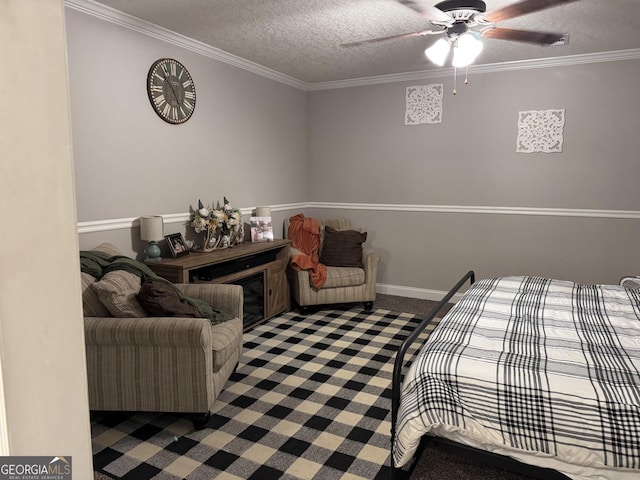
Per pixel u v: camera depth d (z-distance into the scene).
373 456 2.33
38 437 0.54
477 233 4.98
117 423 2.63
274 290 4.50
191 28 3.51
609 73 4.24
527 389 1.82
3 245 0.49
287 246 4.72
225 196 4.41
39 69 0.52
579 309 2.75
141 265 2.96
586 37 3.71
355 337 4.04
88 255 2.83
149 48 3.47
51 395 0.56
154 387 2.49
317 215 5.85
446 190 5.07
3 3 0.48
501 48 4.07
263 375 3.26
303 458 2.31
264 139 4.92
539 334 2.34
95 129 3.12
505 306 2.80
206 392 2.49
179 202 3.88
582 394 1.76
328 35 3.65
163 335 2.40
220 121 4.27
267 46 3.97
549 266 4.70
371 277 4.75
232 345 2.86
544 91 4.50
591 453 1.69
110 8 3.09
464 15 2.53
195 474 2.18
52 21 0.54
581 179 4.46
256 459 2.30
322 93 5.58
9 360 0.50
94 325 2.42
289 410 2.78
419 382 1.97
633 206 4.30
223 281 3.80
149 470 2.21
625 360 2.01
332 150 5.63
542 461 1.80
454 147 4.97
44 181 0.53
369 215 5.53
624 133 4.25
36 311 0.53
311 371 3.33
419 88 5.04
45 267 0.54
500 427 1.81
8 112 0.49
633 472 1.67
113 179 3.28
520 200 4.75
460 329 2.39
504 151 4.75
